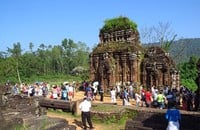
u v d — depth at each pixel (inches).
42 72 3828.7
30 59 3636.8
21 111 543.5
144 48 1412.4
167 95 997.2
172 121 528.4
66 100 989.2
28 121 438.9
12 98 858.1
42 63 3941.9
